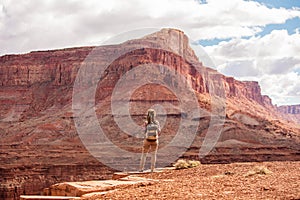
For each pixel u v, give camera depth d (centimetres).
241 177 1873
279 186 1616
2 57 19788
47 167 10062
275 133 13125
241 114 13825
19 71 19188
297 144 12538
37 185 9738
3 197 9362
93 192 1705
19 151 11688
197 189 1616
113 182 1850
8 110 17388
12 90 18562
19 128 14650
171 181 1856
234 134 11769
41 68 19200
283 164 2309
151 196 1516
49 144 11912
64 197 1634
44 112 16762
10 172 9819
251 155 10950
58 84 18362
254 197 1448
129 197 1529
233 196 1472
